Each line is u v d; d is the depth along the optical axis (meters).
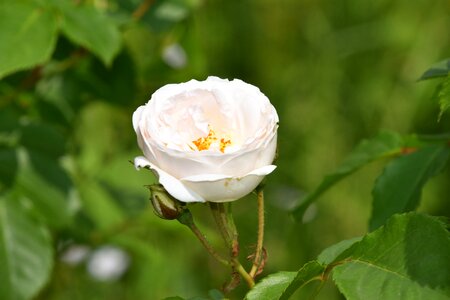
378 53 2.09
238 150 0.90
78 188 1.45
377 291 0.90
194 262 2.04
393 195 1.05
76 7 1.22
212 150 0.90
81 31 1.21
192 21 1.52
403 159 1.06
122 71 1.42
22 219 1.27
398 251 0.91
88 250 1.76
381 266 0.91
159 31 1.39
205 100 0.93
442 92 0.94
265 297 0.91
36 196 1.28
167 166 0.91
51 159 1.30
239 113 0.93
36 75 1.37
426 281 0.90
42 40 1.18
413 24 2.04
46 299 1.75
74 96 1.45
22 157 1.29
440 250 0.90
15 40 1.17
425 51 2.02
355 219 2.08
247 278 0.95
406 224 0.91
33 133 1.30
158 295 1.93
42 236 1.27
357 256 0.92
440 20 2.02
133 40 1.77
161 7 1.39
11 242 1.26
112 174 1.49
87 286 1.95
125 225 1.45
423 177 1.04
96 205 1.46
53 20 1.19
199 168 0.90
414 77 2.01
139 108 0.93
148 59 1.58
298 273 0.90
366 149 1.09
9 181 1.28
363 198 2.08
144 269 1.92
